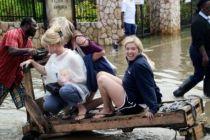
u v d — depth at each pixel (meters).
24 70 5.95
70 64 5.83
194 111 5.50
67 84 5.78
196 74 7.78
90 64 5.91
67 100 5.82
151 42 15.46
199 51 7.66
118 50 13.68
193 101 5.64
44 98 6.11
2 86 6.63
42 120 5.93
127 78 5.57
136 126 5.54
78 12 15.59
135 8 15.52
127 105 5.66
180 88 7.92
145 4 17.56
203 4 7.66
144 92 5.42
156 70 10.33
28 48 6.43
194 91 8.30
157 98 5.68
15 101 6.73
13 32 6.40
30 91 5.97
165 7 17.72
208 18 7.68
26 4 14.57
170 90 8.44
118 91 5.68
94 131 6.45
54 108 5.94
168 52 12.95
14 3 14.70
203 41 7.65
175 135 5.88
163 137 6.06
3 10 14.87
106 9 14.84
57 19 5.99
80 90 5.80
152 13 17.88
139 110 5.67
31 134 6.08
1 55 6.51
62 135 6.34
